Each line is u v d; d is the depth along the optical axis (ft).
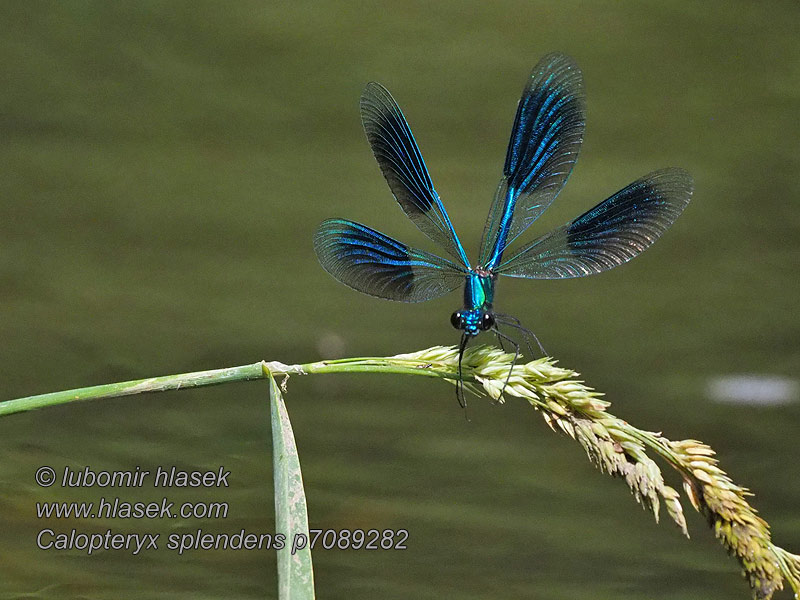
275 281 5.39
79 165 6.20
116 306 5.10
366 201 5.87
